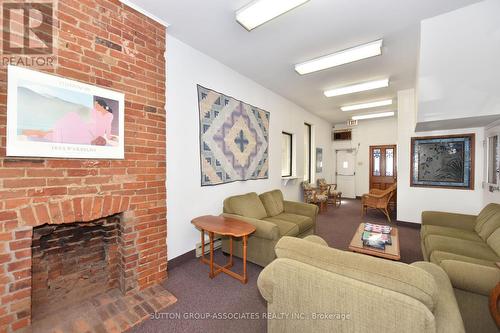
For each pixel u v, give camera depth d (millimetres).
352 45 2621
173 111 2486
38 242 1635
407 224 4230
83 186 1630
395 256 2031
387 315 918
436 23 2107
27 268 1401
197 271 2422
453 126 3467
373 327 952
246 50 2775
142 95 2025
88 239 1897
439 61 2264
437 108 2676
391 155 6879
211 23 2234
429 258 2107
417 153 4105
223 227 2264
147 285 2068
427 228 2725
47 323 1588
